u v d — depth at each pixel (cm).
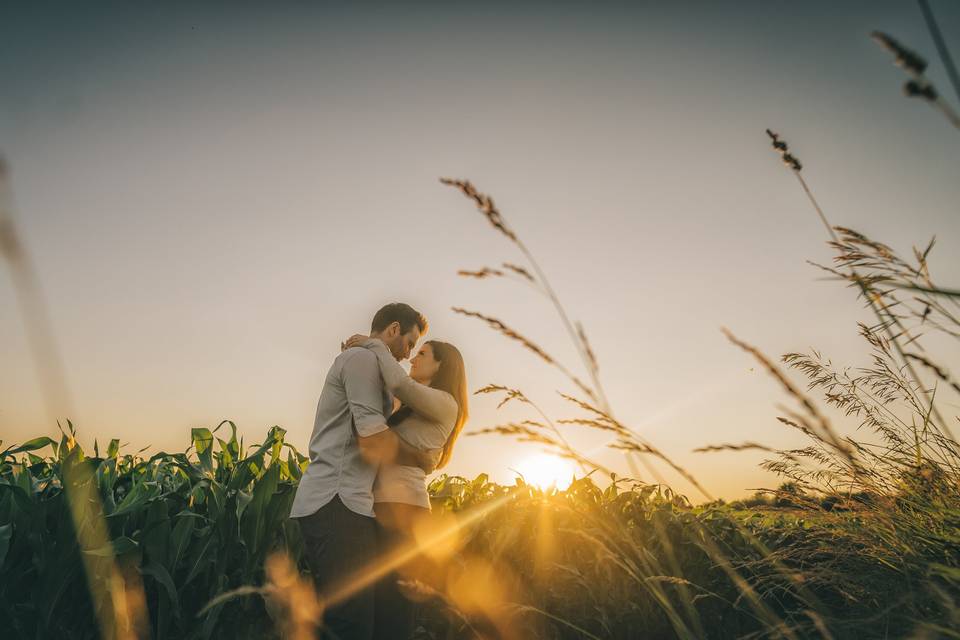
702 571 327
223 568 254
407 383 272
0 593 220
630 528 333
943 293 102
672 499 233
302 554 280
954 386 145
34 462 299
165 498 258
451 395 319
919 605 155
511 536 330
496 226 156
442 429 296
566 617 325
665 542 184
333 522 245
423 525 283
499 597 312
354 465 256
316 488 251
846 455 135
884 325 157
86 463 232
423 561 279
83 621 237
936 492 230
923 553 198
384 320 298
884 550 206
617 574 316
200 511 277
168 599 241
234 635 258
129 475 286
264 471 308
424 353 326
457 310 160
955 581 138
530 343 156
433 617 312
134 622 235
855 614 174
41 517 227
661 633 318
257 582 268
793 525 294
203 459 295
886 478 239
